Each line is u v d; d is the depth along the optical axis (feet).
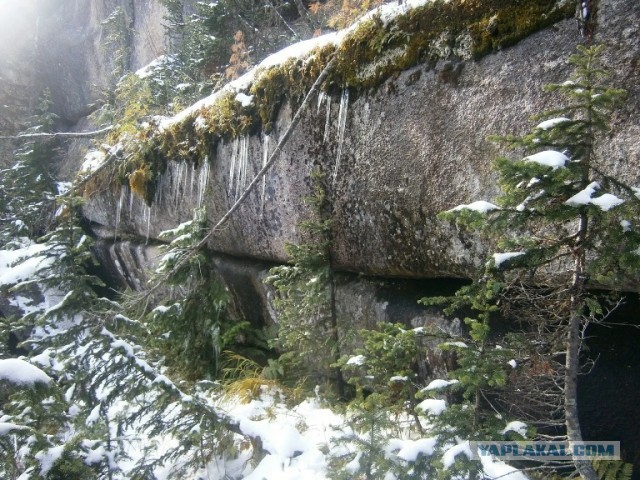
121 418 9.49
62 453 8.36
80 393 9.10
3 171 27.35
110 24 35.63
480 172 7.57
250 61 21.36
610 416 6.98
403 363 7.41
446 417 6.26
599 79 6.24
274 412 10.96
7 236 24.80
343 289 11.22
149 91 23.52
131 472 9.14
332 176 10.57
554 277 6.46
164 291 17.99
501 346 6.45
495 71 7.44
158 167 17.38
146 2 33.53
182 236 14.15
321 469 8.46
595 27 6.38
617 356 6.95
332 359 11.29
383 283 10.50
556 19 6.82
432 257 8.75
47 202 25.99
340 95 10.14
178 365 14.28
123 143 19.48
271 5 21.49
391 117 9.10
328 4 19.03
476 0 7.68
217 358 14.07
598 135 6.01
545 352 5.88
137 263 20.53
